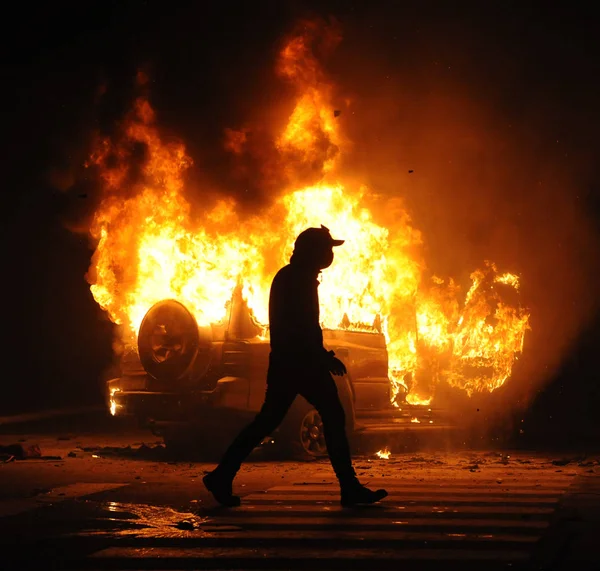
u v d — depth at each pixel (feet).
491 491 36.99
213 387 54.80
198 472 47.26
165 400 54.95
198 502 35.35
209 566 24.14
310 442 54.80
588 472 45.65
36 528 29.71
